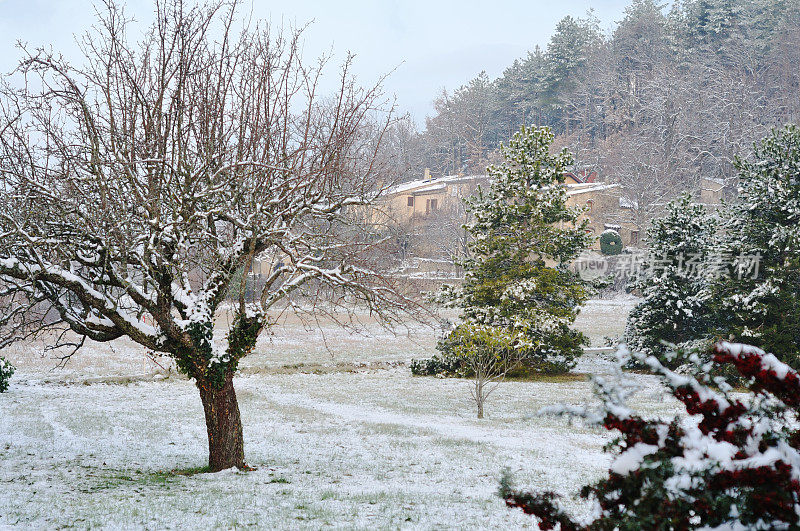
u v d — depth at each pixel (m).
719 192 80.81
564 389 35.19
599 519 4.28
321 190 15.59
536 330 39.75
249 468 16.62
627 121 102.19
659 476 4.02
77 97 12.99
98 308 14.52
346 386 35.78
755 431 4.16
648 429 4.30
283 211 15.10
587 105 111.38
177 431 23.70
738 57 95.44
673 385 4.39
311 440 22.34
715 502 3.82
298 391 33.97
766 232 35.88
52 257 14.61
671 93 90.56
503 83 121.56
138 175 14.49
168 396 32.12
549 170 42.56
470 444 21.69
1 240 13.34
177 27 14.04
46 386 35.06
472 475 16.84
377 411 28.92
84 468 16.78
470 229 42.66
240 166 15.21
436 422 26.53
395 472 17.08
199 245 15.70
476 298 40.53
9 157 13.41
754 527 3.77
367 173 16.25
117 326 15.12
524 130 42.81
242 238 15.62
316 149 15.41
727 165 83.00
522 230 41.94
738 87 86.50
